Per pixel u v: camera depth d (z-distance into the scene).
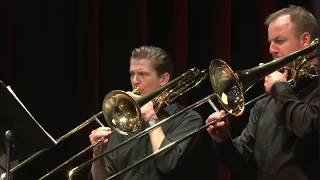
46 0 12.28
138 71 8.80
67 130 12.15
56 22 12.23
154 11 11.88
